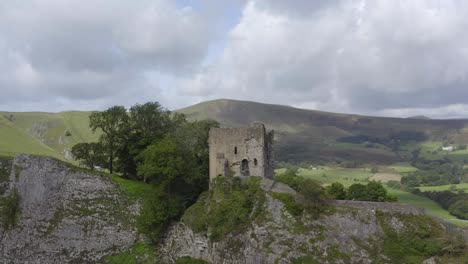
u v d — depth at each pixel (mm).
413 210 66438
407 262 61062
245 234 71000
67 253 79062
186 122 107188
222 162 81312
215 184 80000
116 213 82688
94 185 84688
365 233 65062
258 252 68188
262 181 76500
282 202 71188
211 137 83062
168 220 81125
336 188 102688
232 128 81688
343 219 67062
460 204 121438
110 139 99750
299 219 68875
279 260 65938
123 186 86312
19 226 80562
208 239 73750
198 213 77750
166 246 79375
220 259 71188
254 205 73375
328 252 64438
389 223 65375
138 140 98750
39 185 82812
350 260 62875
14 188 83062
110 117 99125
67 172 84375
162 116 103188
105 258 78562
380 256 62531
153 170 79875
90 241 79875
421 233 63438
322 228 67062
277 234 68500
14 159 85500
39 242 79438
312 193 70188
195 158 90750
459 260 59750
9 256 78500
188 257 75250
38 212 81688
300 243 66500
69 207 82250
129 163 99875
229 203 74875
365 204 68125
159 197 81250
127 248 79750
